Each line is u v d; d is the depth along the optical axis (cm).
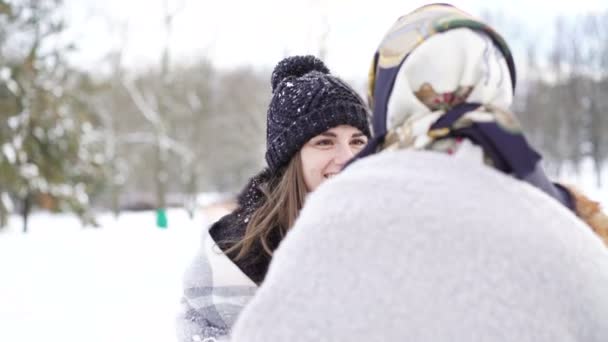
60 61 1661
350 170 104
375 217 93
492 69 106
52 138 1573
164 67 2667
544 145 3694
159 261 582
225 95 3956
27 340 354
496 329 85
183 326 186
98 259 600
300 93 190
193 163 2941
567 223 97
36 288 487
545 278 88
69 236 769
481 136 99
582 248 95
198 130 3203
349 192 98
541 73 4050
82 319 398
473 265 88
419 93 107
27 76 1540
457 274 87
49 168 1561
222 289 181
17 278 527
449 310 86
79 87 1912
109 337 358
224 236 197
